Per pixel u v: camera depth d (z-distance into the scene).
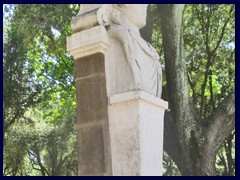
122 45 4.67
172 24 6.99
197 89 8.55
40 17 7.98
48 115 9.38
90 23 4.66
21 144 9.16
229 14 8.18
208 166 7.08
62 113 9.33
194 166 7.09
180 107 7.14
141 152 4.35
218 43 8.11
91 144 4.47
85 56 4.71
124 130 4.45
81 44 4.66
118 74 4.64
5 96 8.70
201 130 7.20
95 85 4.60
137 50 4.65
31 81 9.00
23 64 8.80
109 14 4.80
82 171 4.45
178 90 7.14
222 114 7.20
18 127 9.17
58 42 8.35
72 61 8.78
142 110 4.46
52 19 8.00
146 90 4.69
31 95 9.03
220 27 8.33
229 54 8.38
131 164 4.35
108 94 4.59
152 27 7.77
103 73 4.61
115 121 4.51
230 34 8.34
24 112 8.99
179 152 7.22
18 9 7.97
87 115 4.57
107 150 4.42
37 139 9.34
